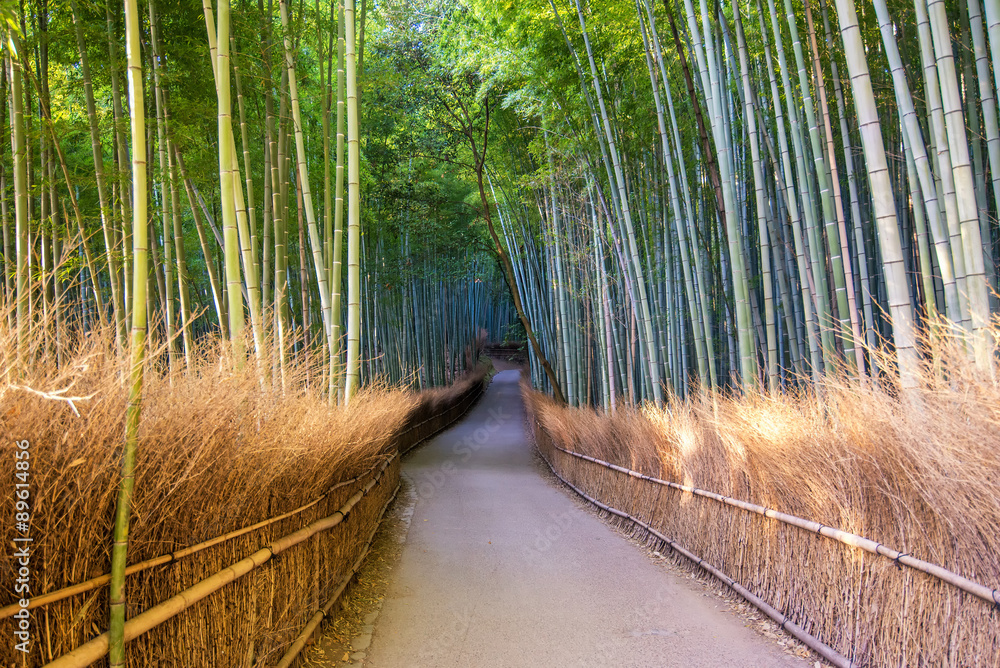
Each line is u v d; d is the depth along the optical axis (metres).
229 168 2.96
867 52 4.36
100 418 1.42
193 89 4.57
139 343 1.58
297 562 2.53
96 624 1.41
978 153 3.34
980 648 1.85
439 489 7.32
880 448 2.18
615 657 2.56
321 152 7.13
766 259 3.91
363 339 10.13
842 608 2.43
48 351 1.50
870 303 3.83
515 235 12.26
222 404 1.89
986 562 1.84
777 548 2.93
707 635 2.79
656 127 5.92
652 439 4.58
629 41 5.77
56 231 3.85
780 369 4.60
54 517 1.29
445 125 9.84
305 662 2.53
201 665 1.77
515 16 6.52
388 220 10.60
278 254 4.66
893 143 4.20
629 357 6.84
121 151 4.11
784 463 2.74
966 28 3.45
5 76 4.02
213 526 1.86
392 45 8.40
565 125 7.12
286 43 4.40
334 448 2.96
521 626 2.94
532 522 5.39
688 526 3.95
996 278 3.46
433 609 3.21
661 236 6.21
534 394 12.28
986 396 1.75
